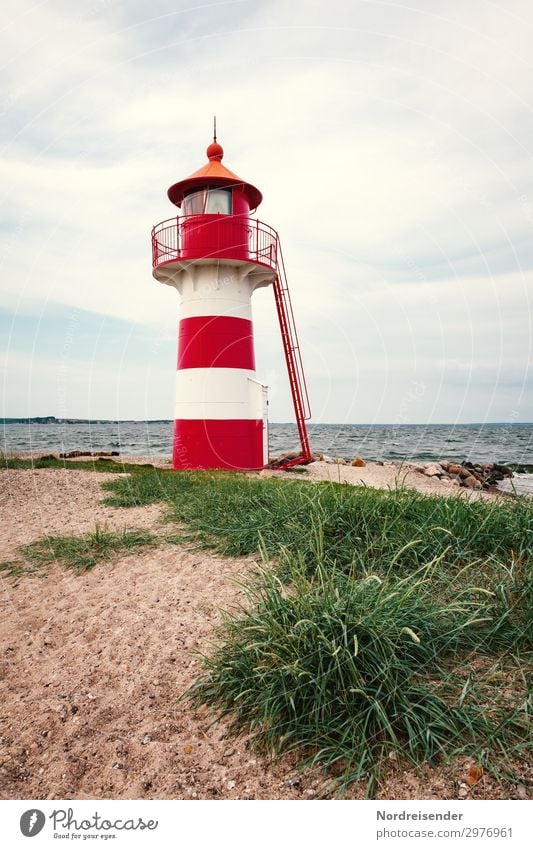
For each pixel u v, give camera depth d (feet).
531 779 8.72
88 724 11.18
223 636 13.99
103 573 20.39
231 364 53.26
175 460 55.06
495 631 12.14
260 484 30.50
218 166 54.65
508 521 17.70
